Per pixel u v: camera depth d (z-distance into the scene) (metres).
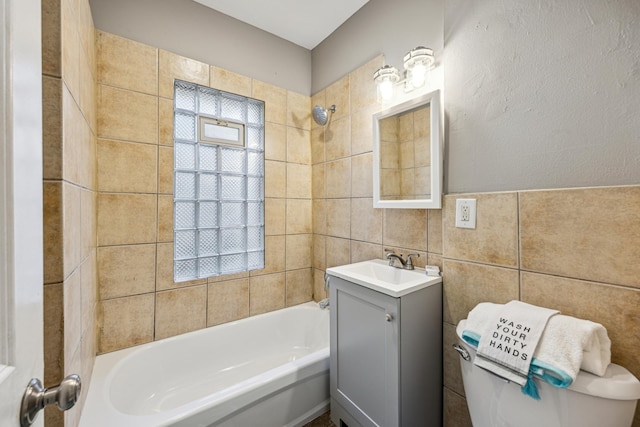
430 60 1.32
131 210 1.51
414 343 1.14
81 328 1.04
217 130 1.82
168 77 1.62
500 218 1.07
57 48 0.80
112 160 1.46
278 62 2.07
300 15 1.85
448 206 1.24
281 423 1.31
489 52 1.11
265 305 2.02
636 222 0.77
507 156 1.06
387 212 1.61
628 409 0.69
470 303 1.16
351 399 1.29
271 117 2.04
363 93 1.76
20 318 0.36
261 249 2.03
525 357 0.76
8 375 0.33
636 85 0.79
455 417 1.21
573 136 0.90
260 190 2.03
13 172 0.35
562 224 0.91
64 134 0.81
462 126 1.21
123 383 1.37
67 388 0.42
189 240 1.74
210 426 1.11
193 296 1.72
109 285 1.46
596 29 0.85
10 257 0.35
